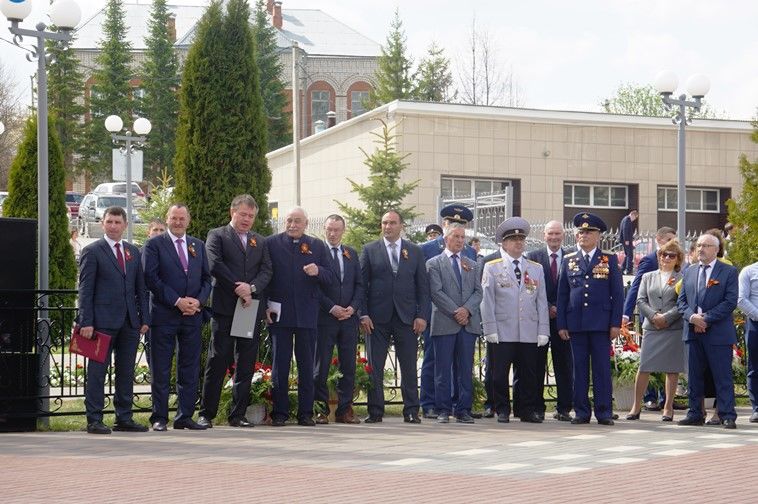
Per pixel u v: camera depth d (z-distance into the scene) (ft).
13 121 223.51
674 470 29.84
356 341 42.09
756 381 43.11
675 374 43.52
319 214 135.23
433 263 42.96
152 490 26.08
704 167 129.70
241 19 45.27
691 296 41.73
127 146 86.94
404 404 42.32
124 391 38.88
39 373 40.29
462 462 30.99
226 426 40.65
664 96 65.05
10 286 40.06
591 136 126.00
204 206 44.34
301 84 275.80
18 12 41.93
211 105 44.47
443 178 121.19
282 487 26.53
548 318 43.09
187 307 38.60
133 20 285.64
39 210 41.60
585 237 42.88
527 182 123.95
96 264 38.32
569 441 36.11
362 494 25.58
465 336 42.55
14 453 32.65
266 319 41.04
